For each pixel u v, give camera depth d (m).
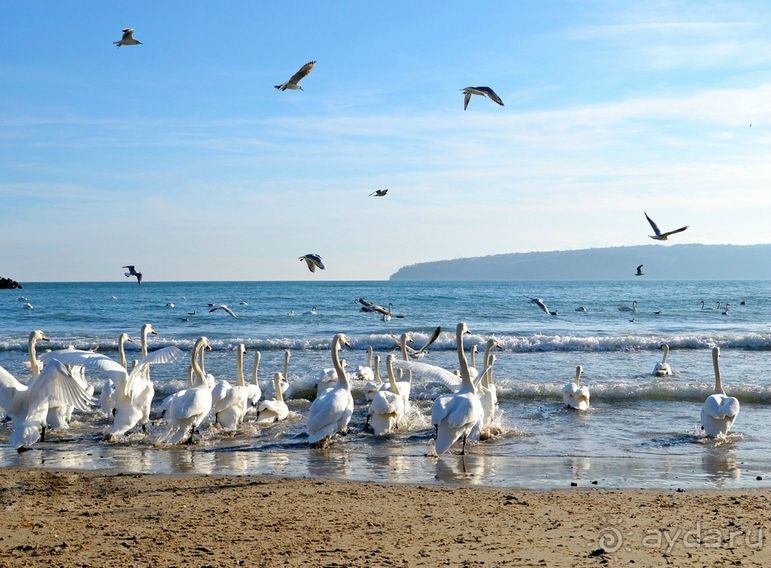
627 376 27.72
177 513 11.49
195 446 17.38
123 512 11.55
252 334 47.44
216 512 11.56
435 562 9.35
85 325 56.53
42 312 72.25
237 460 15.89
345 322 58.75
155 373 28.06
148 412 18.34
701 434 18.31
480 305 82.88
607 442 17.52
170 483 13.52
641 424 19.59
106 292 136.25
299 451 16.80
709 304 87.31
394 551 9.76
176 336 46.09
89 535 10.40
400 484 13.53
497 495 12.70
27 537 10.30
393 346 37.94
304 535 10.42
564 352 35.34
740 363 31.38
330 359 33.03
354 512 11.59
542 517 11.34
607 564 9.29
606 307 79.19
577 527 10.84
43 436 18.31
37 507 11.83
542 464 15.38
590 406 22.14
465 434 15.89
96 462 15.70
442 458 15.98
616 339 36.72
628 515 11.46
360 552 9.71
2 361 32.38
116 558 9.48
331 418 16.84
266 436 18.42
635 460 15.72
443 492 12.90
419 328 51.78
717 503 12.19
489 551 9.77
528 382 25.77
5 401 14.50
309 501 12.24
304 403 23.16
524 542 10.15
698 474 14.52
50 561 9.37
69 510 11.66
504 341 36.72
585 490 13.13
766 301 94.25
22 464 15.52
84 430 19.20
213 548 9.87
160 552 9.70
